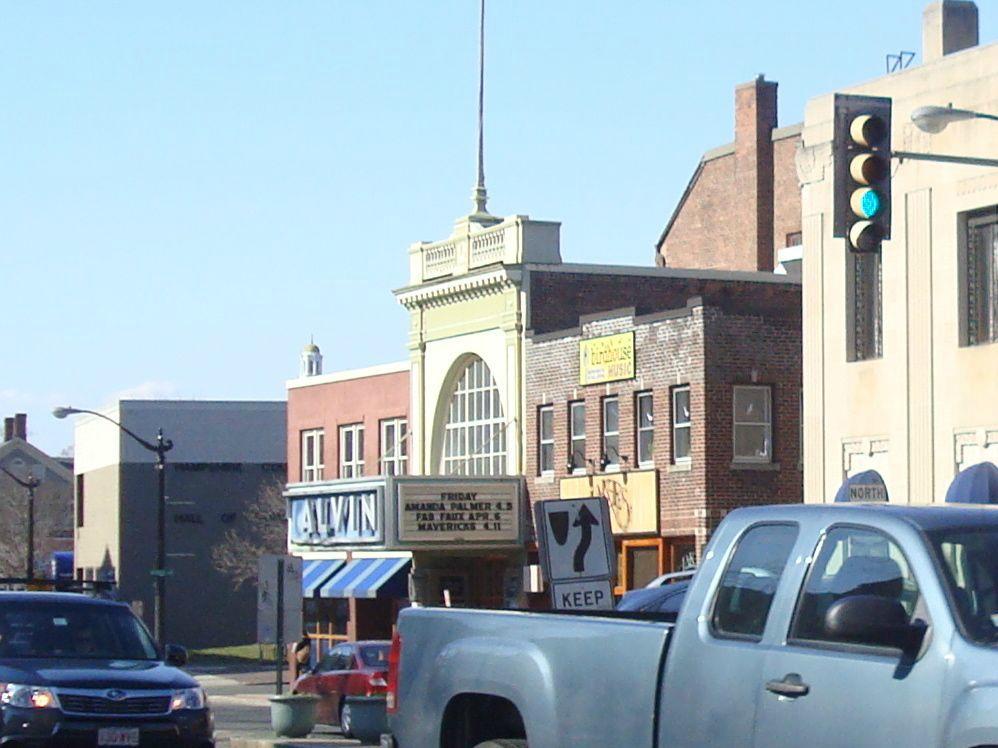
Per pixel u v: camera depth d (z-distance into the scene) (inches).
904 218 1347.2
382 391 2269.9
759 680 382.3
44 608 804.0
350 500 2076.8
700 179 2650.1
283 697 1263.5
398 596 2062.0
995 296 1282.0
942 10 1400.1
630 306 1988.2
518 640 454.0
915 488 1331.2
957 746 333.1
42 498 4210.1
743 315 1674.5
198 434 3206.2
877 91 1376.7
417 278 2149.4
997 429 1255.5
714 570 406.9
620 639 422.3
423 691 485.1
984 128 1274.6
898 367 1352.1
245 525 3208.7
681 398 1701.5
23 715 735.1
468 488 1952.5
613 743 420.2
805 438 1448.1
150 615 3154.5
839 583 375.9
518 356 1950.1
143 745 748.6
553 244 1969.7
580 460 1846.7
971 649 338.6
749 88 2529.5
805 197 1454.2
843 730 359.3
